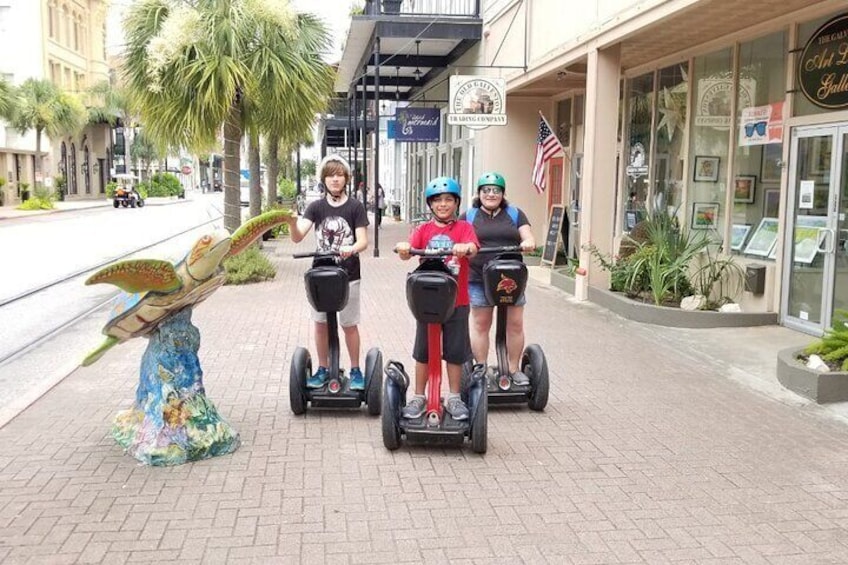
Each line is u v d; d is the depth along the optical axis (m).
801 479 4.91
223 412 6.18
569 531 4.18
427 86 24.75
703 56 11.42
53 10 54.09
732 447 5.48
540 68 13.73
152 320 5.02
